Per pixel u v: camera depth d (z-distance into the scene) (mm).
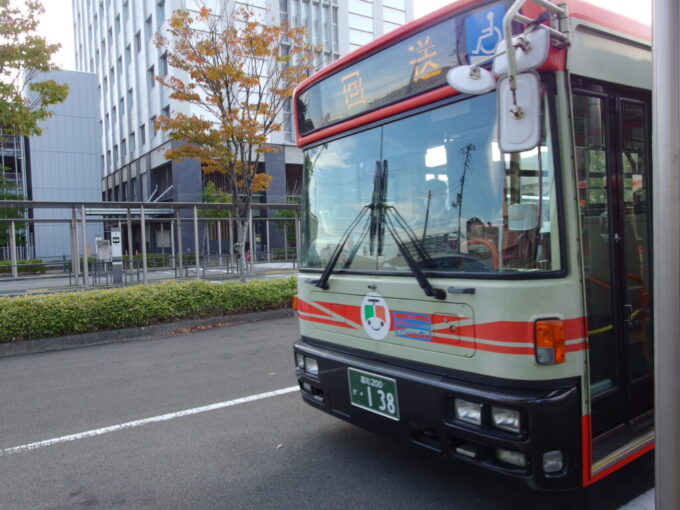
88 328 8570
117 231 19000
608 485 3455
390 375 3191
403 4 35156
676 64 1970
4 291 17250
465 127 2965
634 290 3383
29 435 4633
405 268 3242
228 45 12555
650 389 3484
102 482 3715
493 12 2805
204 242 31703
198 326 9805
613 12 3078
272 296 10805
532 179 2691
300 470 3797
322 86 3996
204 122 12867
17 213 29125
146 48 33094
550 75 2703
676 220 1966
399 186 3340
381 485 3533
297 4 30453
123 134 39594
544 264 2666
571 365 2684
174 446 4316
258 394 5652
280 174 32344
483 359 2764
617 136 3180
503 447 2639
